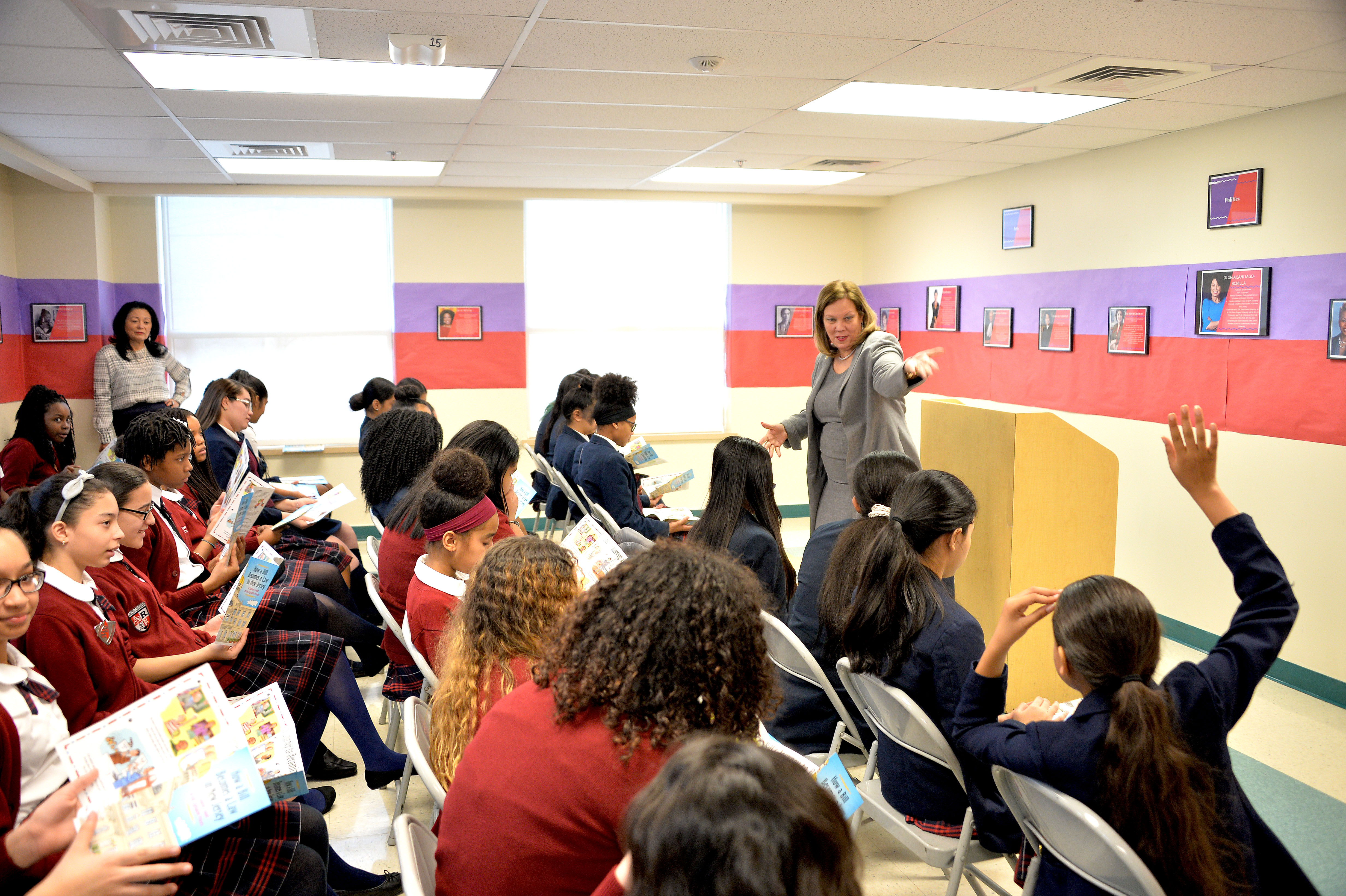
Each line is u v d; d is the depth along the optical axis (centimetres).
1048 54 340
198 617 321
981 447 363
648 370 784
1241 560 184
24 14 286
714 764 80
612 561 263
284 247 705
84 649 211
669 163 583
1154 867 157
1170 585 493
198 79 373
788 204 772
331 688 302
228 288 698
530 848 122
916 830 219
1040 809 173
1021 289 602
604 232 763
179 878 185
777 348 796
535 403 763
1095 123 459
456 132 484
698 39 324
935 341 698
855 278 806
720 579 129
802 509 819
